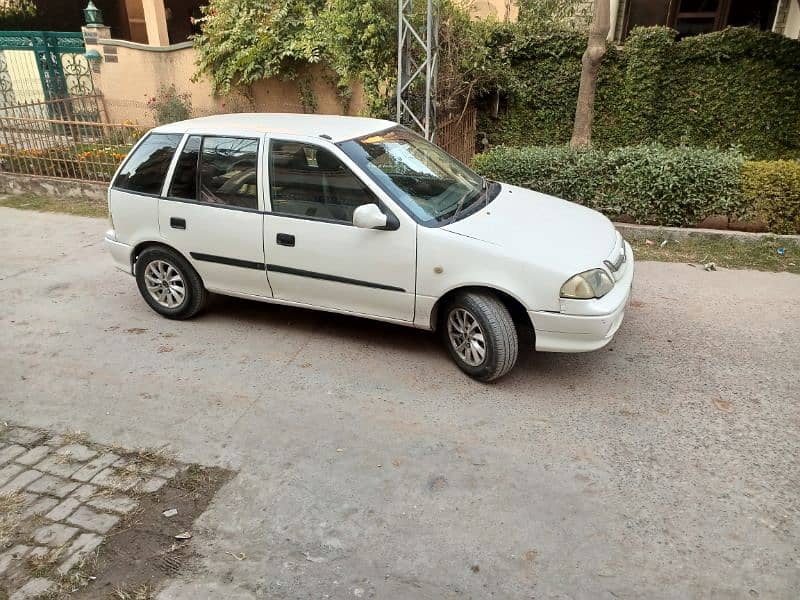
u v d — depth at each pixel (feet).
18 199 32.04
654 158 23.07
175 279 17.94
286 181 15.53
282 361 15.85
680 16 40.83
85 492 11.51
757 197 22.18
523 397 13.92
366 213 13.88
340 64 32.68
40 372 15.69
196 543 10.28
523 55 35.04
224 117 18.19
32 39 41.83
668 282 19.74
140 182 17.56
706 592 9.07
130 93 39.63
